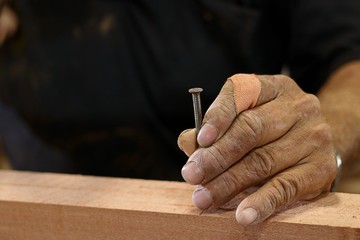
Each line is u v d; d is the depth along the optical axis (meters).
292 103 0.76
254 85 0.74
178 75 1.25
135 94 1.27
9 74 1.31
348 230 0.69
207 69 1.26
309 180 0.74
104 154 1.33
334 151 0.78
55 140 1.34
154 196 0.77
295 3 1.26
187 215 0.73
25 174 0.85
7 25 1.27
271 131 0.74
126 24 1.25
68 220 0.76
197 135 0.73
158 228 0.74
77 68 1.27
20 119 1.36
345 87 1.05
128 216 0.74
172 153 1.31
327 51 1.18
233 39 1.25
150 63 1.26
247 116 0.73
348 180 1.17
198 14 1.24
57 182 0.82
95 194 0.78
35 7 1.26
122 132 1.30
